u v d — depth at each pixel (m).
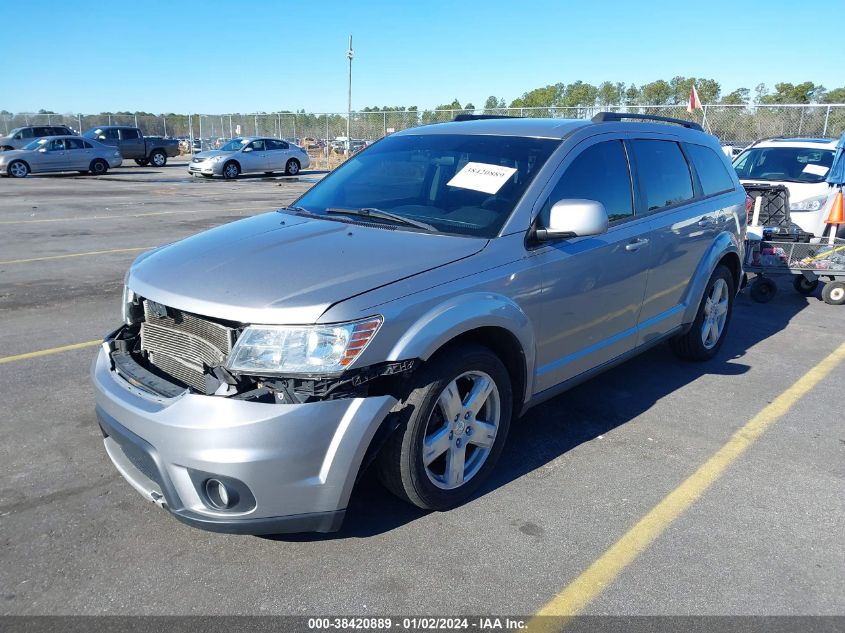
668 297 4.86
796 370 5.56
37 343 5.76
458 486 3.37
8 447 3.92
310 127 37.59
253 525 2.76
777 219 8.10
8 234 11.45
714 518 3.39
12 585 2.79
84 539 3.10
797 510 3.48
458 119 4.91
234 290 2.89
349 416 2.79
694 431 4.38
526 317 3.51
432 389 3.05
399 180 4.13
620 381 5.24
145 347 3.21
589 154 4.12
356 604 2.73
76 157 25.83
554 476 3.77
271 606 2.71
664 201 4.75
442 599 2.77
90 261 9.27
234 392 2.74
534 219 3.63
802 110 19.83
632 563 3.02
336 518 2.87
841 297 7.73
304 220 3.84
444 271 3.17
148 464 2.86
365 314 2.81
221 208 15.79
